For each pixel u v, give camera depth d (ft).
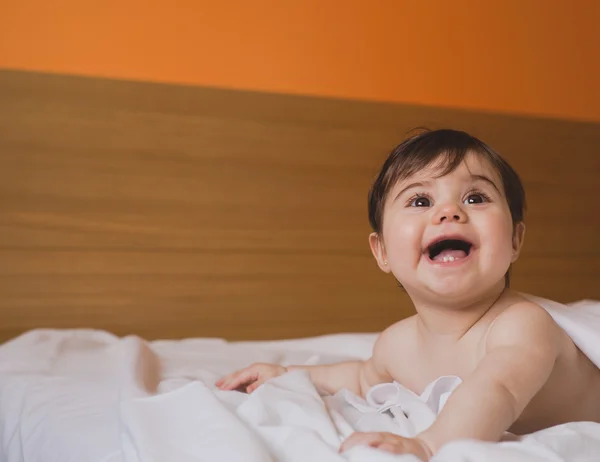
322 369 3.29
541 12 7.54
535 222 7.39
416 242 2.48
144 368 3.46
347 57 6.70
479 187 2.51
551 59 7.57
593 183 7.68
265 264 6.35
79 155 5.80
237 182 6.26
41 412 2.96
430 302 2.55
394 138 6.81
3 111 5.61
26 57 5.72
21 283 5.65
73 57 5.85
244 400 2.69
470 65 7.20
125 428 2.20
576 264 7.59
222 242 6.21
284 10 6.48
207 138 6.17
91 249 5.83
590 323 2.60
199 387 2.37
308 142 6.50
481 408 2.08
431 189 2.52
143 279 5.98
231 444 1.92
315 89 6.57
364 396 3.15
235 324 6.26
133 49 6.01
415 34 6.98
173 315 6.07
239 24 6.33
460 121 7.07
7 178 5.61
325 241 6.55
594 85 7.72
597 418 2.67
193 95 6.13
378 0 6.84
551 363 2.35
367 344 4.49
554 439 1.99
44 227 5.71
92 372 3.66
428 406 2.42
